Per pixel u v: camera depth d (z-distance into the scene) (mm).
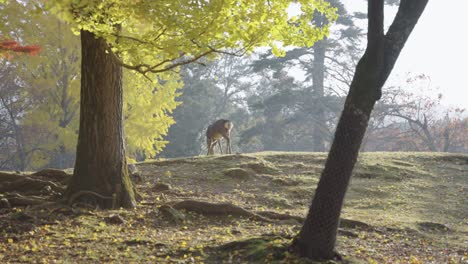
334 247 7758
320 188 7676
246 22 9219
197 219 12141
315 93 48469
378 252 9539
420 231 11977
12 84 33875
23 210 11492
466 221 13516
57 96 30094
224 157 20016
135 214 11703
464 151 46406
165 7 8750
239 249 8281
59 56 28453
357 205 15055
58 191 13320
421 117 45188
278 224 12148
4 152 38562
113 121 12383
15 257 8188
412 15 7555
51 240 9312
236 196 15609
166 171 18391
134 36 10305
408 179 18109
